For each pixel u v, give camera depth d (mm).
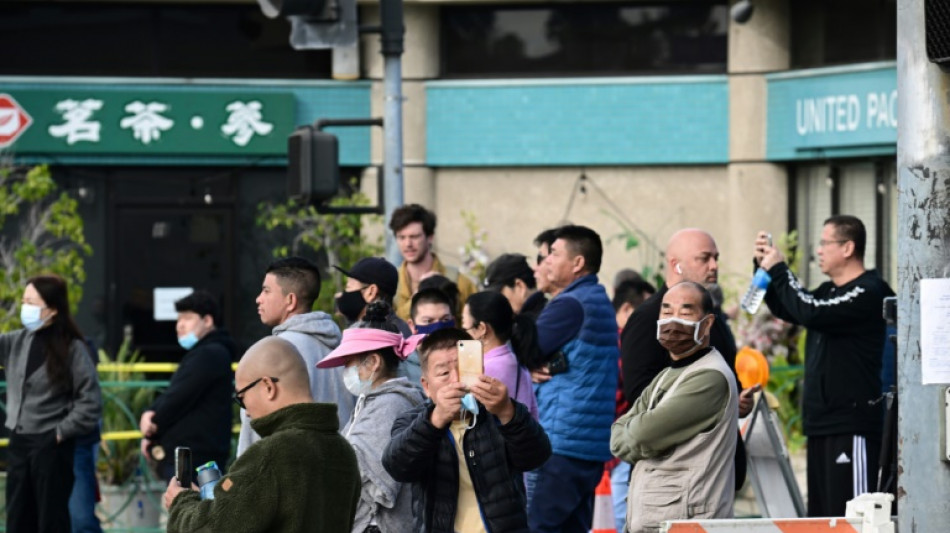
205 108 43250
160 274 44125
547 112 44000
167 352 44125
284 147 43406
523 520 14961
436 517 14953
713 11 44094
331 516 12797
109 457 29328
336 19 23453
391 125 24453
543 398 20391
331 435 13016
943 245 13781
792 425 35469
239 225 44156
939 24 13594
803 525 13969
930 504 13891
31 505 23562
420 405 15672
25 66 44000
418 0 43625
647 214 44031
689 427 16188
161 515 28719
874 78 40281
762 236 20422
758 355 21453
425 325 20125
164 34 44375
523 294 24016
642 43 44375
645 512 16422
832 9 42375
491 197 44469
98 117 42969
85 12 44156
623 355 18125
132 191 44094
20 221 43031
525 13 44594
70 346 23391
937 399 13859
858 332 19984
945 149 13781
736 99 43281
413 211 24469
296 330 17828
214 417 23891
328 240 41562
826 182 42656
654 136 43750
